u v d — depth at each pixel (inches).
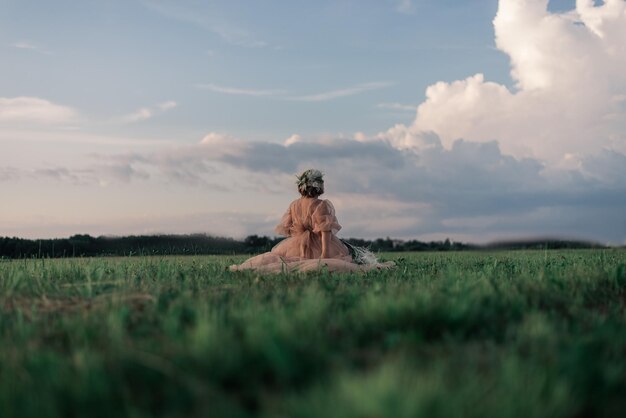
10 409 123.6
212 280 314.3
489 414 112.0
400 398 112.9
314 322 176.1
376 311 186.5
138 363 143.7
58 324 197.9
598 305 236.8
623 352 162.9
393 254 735.7
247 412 124.6
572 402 122.6
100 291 265.1
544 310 217.8
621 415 123.4
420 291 218.7
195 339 150.6
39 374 141.8
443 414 110.5
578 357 142.0
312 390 125.5
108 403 125.9
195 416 121.7
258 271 358.0
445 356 152.1
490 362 145.6
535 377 128.7
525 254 628.4
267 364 142.8
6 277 314.8
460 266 410.6
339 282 307.0
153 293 249.3
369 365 147.2
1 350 165.8
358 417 111.5
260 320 170.6
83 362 142.4
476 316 187.0
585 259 430.0
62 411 123.8
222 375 137.2
